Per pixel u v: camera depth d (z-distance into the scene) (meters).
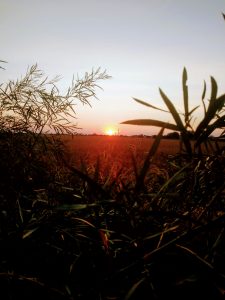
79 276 0.99
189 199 1.09
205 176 1.08
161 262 0.90
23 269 1.03
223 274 0.83
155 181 1.54
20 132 1.99
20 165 1.66
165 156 1.48
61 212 1.23
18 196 1.38
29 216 1.39
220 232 0.93
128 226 1.02
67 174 1.97
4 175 1.46
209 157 1.06
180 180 1.04
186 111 0.84
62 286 0.95
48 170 1.93
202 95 0.85
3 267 1.04
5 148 1.75
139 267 0.90
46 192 1.52
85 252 1.06
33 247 1.11
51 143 2.08
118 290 0.88
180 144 1.00
